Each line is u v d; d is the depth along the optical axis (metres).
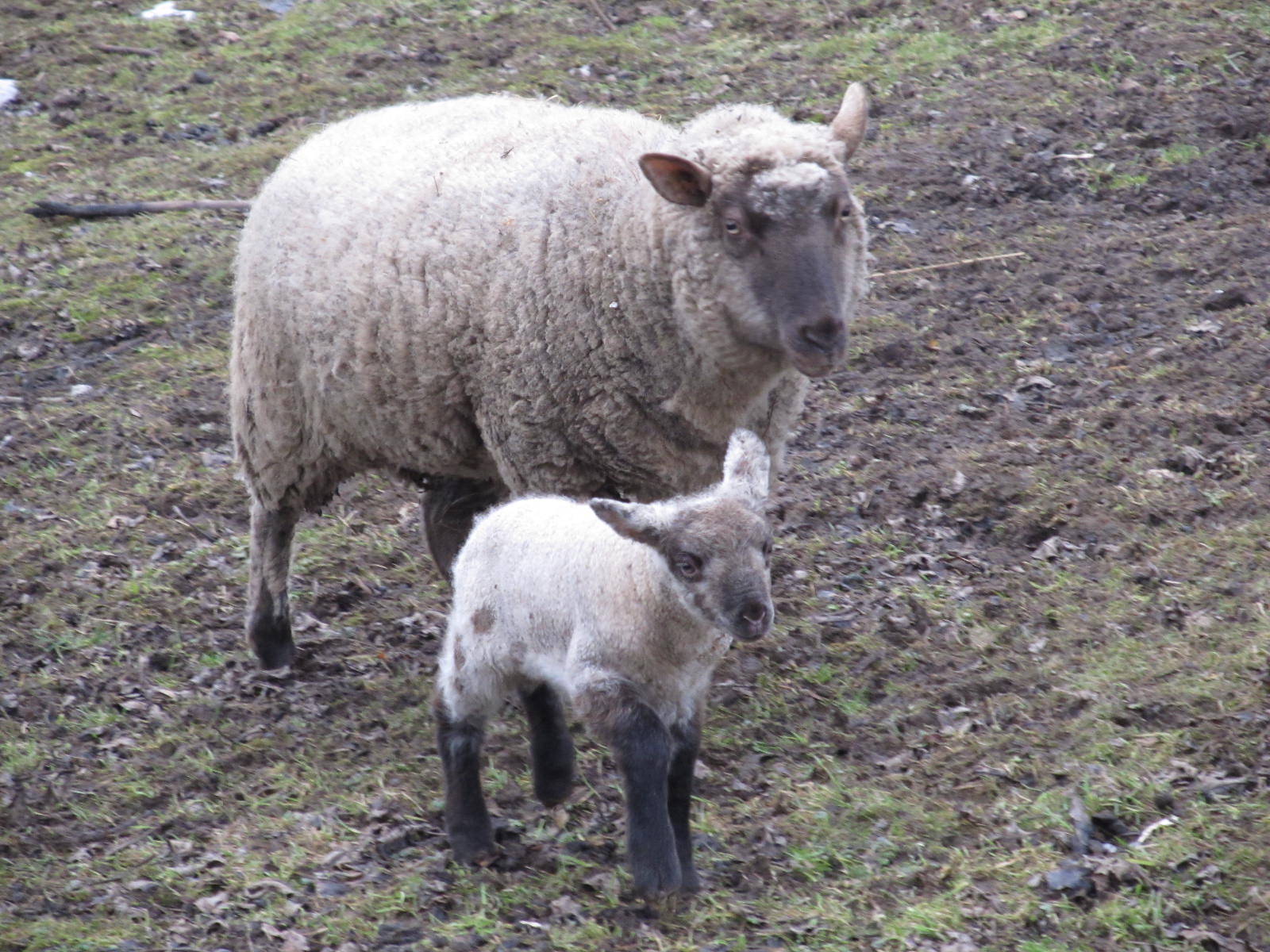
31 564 20.94
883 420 23.48
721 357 15.30
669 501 12.98
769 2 41.47
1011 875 13.49
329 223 17.17
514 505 14.30
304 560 21.09
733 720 16.73
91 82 39.81
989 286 27.14
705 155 15.03
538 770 14.48
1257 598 17.22
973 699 16.53
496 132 17.31
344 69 39.38
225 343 27.75
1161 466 20.86
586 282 15.61
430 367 16.41
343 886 14.20
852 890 13.65
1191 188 30.05
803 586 19.34
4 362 27.20
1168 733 15.09
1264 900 12.70
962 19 38.59
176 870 14.61
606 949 12.97
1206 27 36.28
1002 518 20.41
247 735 17.12
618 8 42.19
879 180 31.30
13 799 15.94
